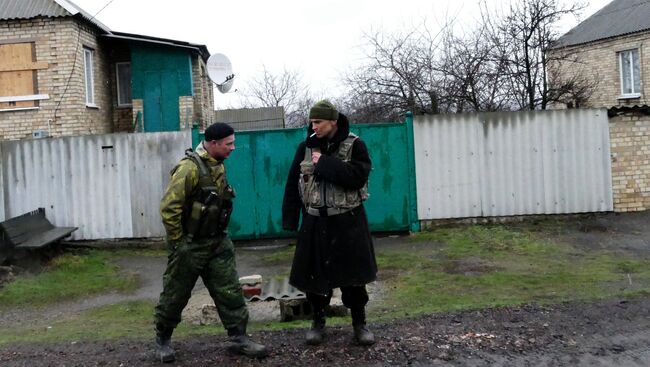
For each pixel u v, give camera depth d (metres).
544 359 4.29
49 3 13.67
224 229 4.36
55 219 10.47
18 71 13.77
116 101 16.05
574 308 5.44
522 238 9.55
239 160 10.57
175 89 15.34
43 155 10.46
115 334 5.64
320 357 4.38
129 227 10.49
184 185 4.14
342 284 4.29
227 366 4.29
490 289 6.84
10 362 4.64
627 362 4.21
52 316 7.03
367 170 4.28
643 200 10.66
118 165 10.48
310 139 4.36
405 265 8.44
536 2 15.48
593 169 10.59
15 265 9.17
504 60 15.84
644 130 10.61
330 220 4.31
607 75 21.67
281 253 9.90
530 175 10.59
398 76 18.33
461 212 10.60
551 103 17.14
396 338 4.73
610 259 8.09
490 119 10.56
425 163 10.59
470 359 4.31
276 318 6.26
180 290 4.29
